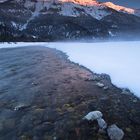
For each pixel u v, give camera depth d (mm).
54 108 8016
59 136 6141
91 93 9633
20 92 10047
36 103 8562
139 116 7191
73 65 17625
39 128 6570
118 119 6953
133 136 6074
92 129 6359
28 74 14023
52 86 11008
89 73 14086
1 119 7211
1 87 10969
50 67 16672
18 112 7730
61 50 34281
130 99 8688
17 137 6164
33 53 29141
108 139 5926
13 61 20422
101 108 7816
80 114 7387
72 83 11555
